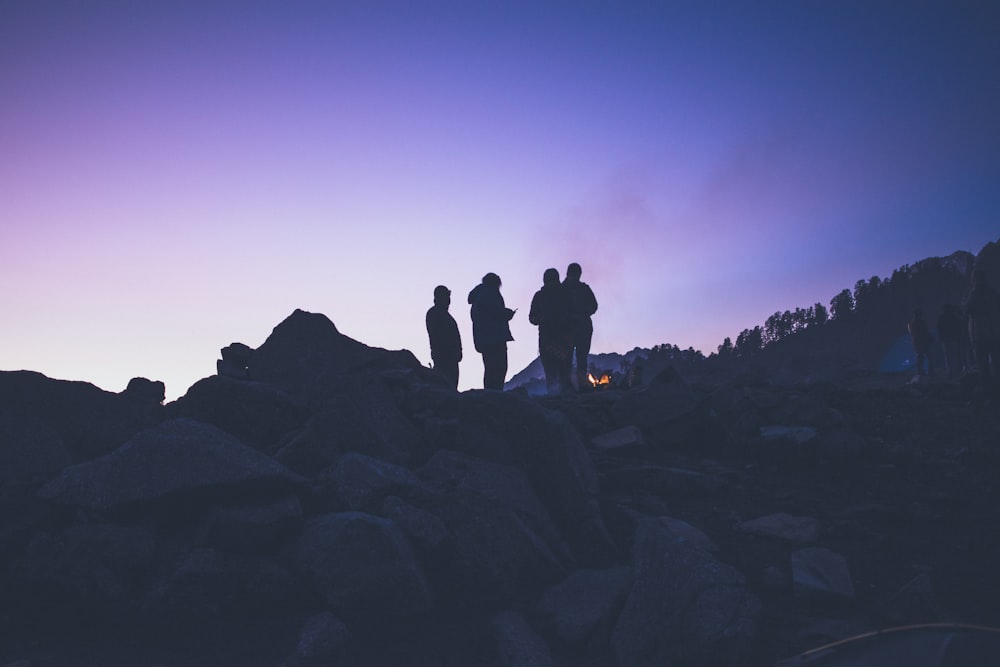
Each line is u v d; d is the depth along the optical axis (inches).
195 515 214.7
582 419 352.5
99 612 187.8
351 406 275.6
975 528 238.2
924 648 63.9
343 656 174.4
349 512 210.1
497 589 212.2
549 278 480.1
